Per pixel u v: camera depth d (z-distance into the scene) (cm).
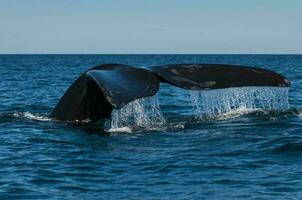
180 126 2833
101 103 2902
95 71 2734
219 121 2947
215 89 2623
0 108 4234
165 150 2384
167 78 2642
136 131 2742
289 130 2723
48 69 14250
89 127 2875
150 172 2084
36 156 2412
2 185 2002
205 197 1795
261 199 1766
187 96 5559
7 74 11044
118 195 1844
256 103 3634
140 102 2964
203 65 2792
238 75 2727
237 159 2230
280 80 2731
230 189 1869
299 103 4550
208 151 2361
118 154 2344
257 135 2617
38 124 3089
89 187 1947
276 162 2186
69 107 3028
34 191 1927
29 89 6569
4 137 2811
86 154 2378
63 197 1848
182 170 2097
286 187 1877
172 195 1823
